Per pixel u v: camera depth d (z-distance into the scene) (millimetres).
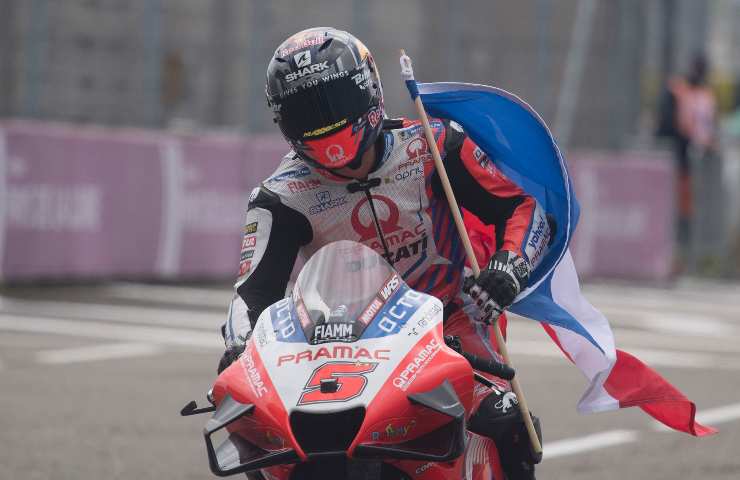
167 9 53219
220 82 54594
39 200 44906
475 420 13883
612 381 16172
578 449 24531
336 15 57000
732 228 64750
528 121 15031
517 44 60312
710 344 39438
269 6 55156
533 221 14391
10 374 31047
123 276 47656
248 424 12172
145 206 48219
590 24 61125
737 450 24734
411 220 14305
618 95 61688
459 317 14867
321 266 13070
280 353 12391
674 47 67188
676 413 16266
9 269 44156
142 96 52875
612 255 58750
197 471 22438
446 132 14438
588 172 57562
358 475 12242
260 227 14289
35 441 24375
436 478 12367
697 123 62250
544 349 36781
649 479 22250
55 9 50469
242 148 51562
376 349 12242
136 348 35344
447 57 59312
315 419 11938
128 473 22188
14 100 50000
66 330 38062
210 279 51094
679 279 62125
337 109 12992
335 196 14148
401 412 11836
